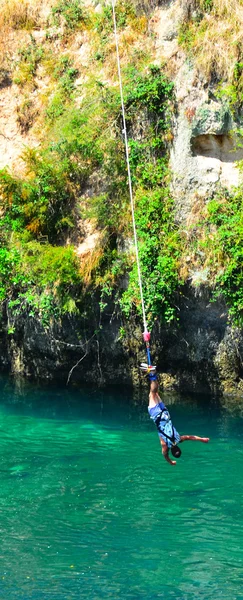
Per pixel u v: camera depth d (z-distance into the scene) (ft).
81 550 35.19
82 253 56.90
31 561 34.32
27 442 48.03
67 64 63.77
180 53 55.67
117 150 56.90
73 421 51.70
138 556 34.68
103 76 60.39
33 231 59.31
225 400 54.03
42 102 64.18
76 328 57.82
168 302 53.67
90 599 31.17
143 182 55.67
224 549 35.17
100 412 53.36
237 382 54.08
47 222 59.31
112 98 57.00
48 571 33.45
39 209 58.70
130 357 57.00
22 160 63.26
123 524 37.63
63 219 58.29
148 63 57.26
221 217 52.54
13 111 65.57
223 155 54.34
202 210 53.52
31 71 65.51
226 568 33.63
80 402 55.47
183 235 53.67
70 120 58.03
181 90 54.95
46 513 38.86
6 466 44.42
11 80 66.39
